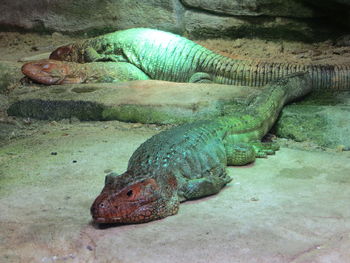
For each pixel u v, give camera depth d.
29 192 0.71
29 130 1.01
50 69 1.17
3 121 1.04
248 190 0.70
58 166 0.79
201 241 0.56
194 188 0.67
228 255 0.53
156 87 1.10
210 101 1.00
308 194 0.69
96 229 0.60
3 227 0.61
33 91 1.12
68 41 1.59
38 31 1.63
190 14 1.47
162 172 0.66
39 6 1.61
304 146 0.88
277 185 0.72
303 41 1.39
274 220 0.61
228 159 0.78
